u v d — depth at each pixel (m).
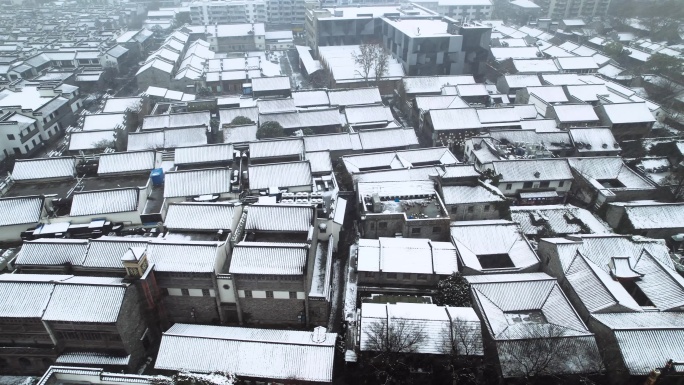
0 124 91.81
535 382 45.88
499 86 128.88
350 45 156.12
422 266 57.59
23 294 46.59
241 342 48.00
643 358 45.34
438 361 48.09
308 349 47.44
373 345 47.56
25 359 48.69
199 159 81.81
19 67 133.38
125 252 52.75
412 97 119.62
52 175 74.06
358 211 71.69
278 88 124.88
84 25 199.25
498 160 80.06
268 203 62.91
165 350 47.59
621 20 186.12
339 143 91.06
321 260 59.81
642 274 56.75
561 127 100.12
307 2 184.38
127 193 65.00
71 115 114.62
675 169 81.81
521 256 60.78
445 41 131.75
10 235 62.28
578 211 71.06
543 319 52.16
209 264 51.47
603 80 124.19
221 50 175.88
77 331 46.72
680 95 114.06
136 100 110.69
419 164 85.81
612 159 82.62
